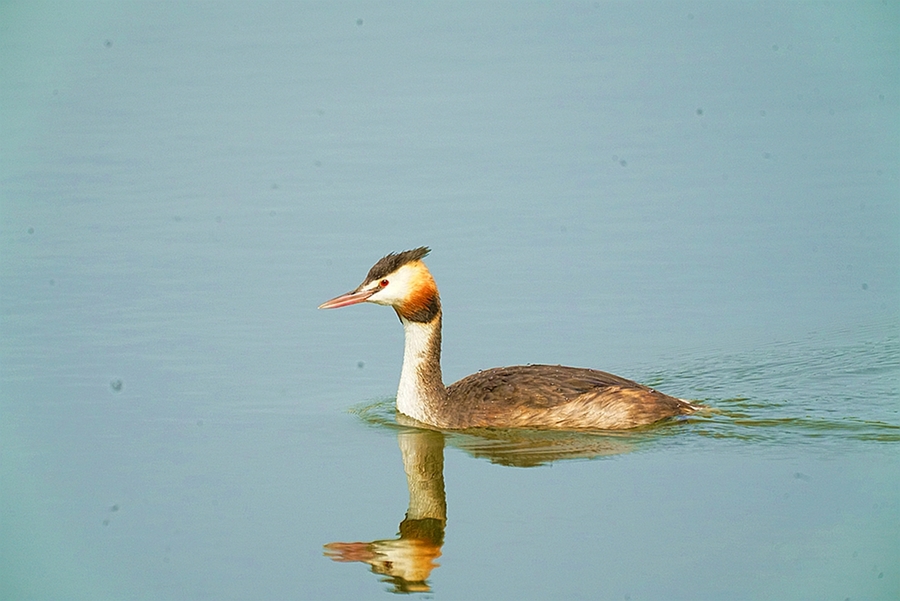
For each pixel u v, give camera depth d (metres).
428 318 18.33
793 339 20.91
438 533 15.38
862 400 18.78
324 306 18.28
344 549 15.19
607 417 17.94
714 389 19.34
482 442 17.77
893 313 21.69
